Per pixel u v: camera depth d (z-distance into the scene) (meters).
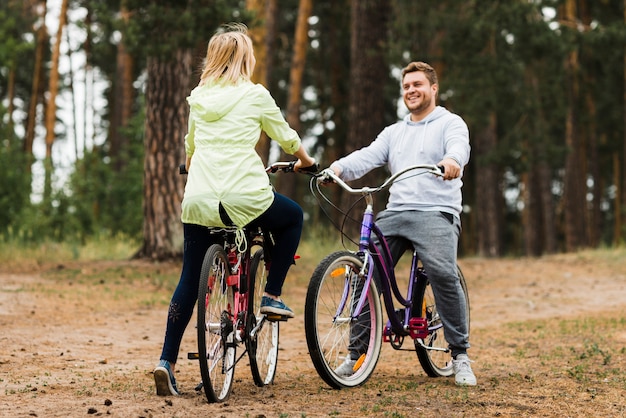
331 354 5.09
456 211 5.38
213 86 4.66
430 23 23.17
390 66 23.45
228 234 4.64
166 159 13.34
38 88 30.27
